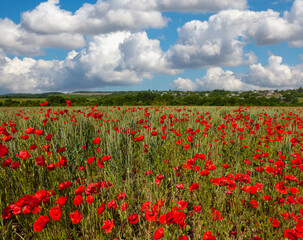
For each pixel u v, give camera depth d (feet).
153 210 5.74
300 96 403.34
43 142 13.19
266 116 28.22
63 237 6.89
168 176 11.85
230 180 8.09
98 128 16.81
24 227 7.34
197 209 7.43
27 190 8.88
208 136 18.11
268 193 9.43
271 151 15.02
